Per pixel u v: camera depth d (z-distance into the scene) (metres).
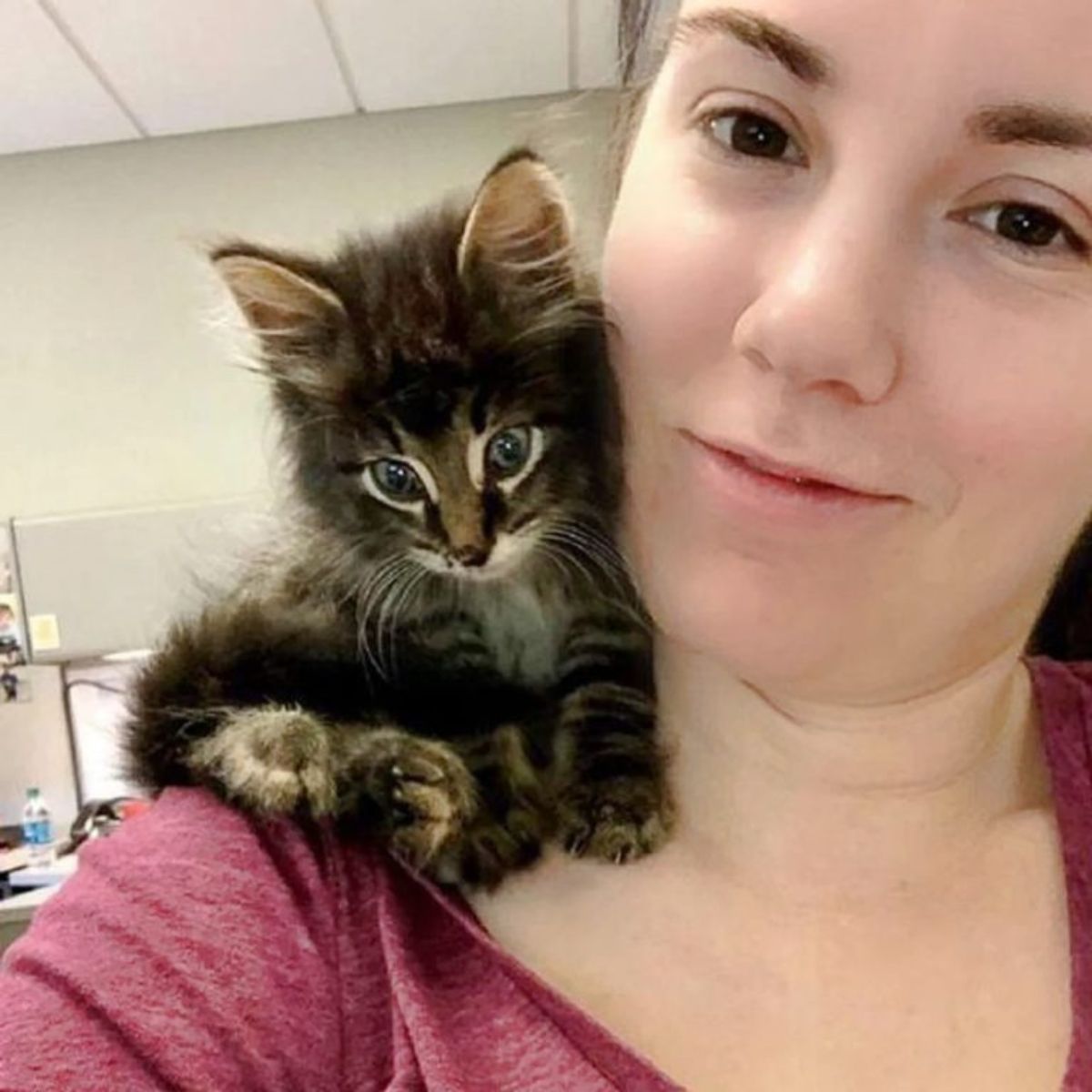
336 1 2.69
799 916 0.66
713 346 0.59
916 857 0.68
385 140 3.40
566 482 0.85
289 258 0.96
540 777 0.73
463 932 0.61
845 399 0.56
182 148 3.38
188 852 0.62
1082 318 0.57
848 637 0.61
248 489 3.18
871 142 0.54
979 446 0.57
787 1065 0.61
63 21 2.64
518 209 0.90
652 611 0.67
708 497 0.61
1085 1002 0.62
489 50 2.99
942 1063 0.61
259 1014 0.56
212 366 3.38
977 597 0.62
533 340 0.90
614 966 0.64
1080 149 0.53
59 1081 0.52
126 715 0.78
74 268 3.39
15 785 3.11
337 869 0.63
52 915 0.60
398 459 0.91
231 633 0.78
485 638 0.81
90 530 3.05
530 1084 0.56
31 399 3.39
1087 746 0.75
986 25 0.52
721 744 0.69
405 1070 0.55
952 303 0.56
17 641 3.08
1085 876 0.68
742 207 0.59
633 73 0.77
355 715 0.75
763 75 0.57
